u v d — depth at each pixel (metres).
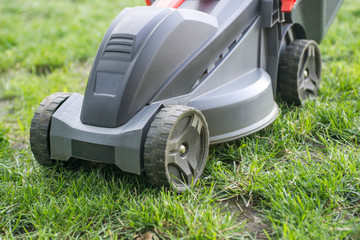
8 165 1.22
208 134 1.11
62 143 1.09
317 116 1.33
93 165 1.19
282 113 1.39
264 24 1.30
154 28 1.08
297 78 1.37
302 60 1.40
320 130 1.29
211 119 1.14
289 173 1.07
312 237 0.90
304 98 1.44
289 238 0.88
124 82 1.04
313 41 1.41
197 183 1.09
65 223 0.99
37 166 1.21
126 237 0.96
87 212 1.00
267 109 1.23
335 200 1.00
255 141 1.24
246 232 0.94
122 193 1.05
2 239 0.97
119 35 1.08
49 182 1.14
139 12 1.12
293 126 1.28
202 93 1.16
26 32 2.42
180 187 1.06
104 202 1.03
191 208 1.00
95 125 1.06
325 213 0.98
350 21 2.23
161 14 1.10
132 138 1.02
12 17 2.72
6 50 2.18
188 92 1.14
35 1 3.11
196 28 1.14
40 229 0.96
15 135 1.46
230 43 1.22
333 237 0.90
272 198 1.00
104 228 0.97
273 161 1.17
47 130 1.11
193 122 1.06
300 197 1.02
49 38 2.37
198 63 1.14
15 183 1.14
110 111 1.04
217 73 1.19
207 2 1.26
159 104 1.06
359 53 1.78
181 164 1.05
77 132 1.07
